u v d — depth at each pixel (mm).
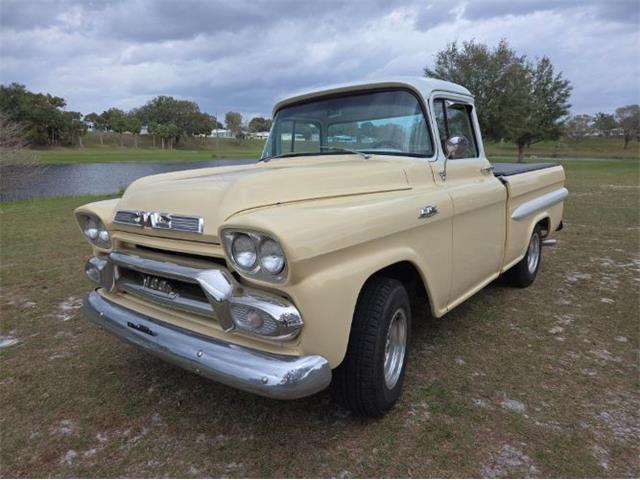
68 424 2803
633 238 7723
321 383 2184
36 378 3338
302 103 3877
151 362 3555
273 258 2059
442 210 3090
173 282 2551
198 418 2828
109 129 103938
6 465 2471
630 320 4242
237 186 2389
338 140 3652
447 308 3350
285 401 2996
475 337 3896
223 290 2219
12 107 71625
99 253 3145
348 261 2352
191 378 3303
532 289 5125
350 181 2814
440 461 2430
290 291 2102
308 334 2174
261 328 2148
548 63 29641
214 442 2607
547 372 3322
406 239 2771
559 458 2445
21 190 18734
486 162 4113
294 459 2461
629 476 2324
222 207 2305
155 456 2512
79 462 2484
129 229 2742
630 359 3520
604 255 6617
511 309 4523
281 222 2078
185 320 2562
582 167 29562
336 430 2689
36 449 2592
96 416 2875
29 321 4379
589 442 2570
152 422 2803
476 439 2596
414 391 3074
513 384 3164
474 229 3598
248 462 2445
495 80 27297
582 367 3396
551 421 2758
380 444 2562
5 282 5555
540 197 5043
